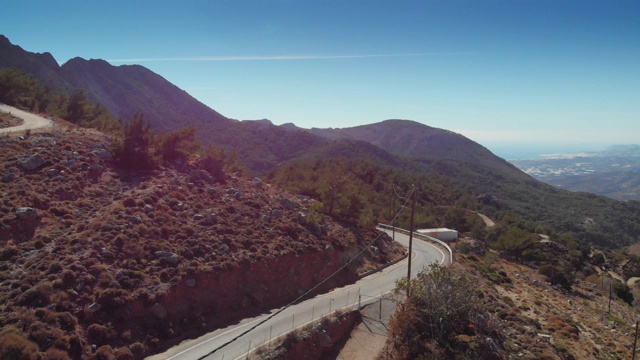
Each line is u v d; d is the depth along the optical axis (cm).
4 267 2034
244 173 4588
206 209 3209
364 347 2456
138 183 3238
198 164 4075
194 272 2448
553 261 5644
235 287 2622
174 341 2122
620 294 5134
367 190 7200
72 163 3092
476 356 2327
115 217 2628
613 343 2973
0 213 2281
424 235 5419
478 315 2677
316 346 2353
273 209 3694
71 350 1767
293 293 2905
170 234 2717
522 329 2820
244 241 2966
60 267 2094
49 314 1830
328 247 3400
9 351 1573
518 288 4022
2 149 2986
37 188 2667
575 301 4128
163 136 4138
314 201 4584
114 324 1994
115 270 2231
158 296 2205
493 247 6078
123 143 3581
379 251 4128
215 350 2072
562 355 2564
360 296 3053
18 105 5856
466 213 8019
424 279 2684
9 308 1808
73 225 2484
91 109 6384
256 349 2102
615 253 8400
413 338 2395
